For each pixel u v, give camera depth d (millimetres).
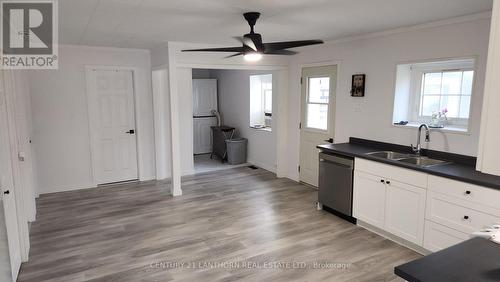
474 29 3180
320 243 3492
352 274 2906
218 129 7535
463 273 1350
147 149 5941
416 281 1314
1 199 2453
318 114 5281
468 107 3502
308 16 3262
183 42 4809
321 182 4387
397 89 3988
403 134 3932
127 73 5637
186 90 6180
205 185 5637
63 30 3881
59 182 5289
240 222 4051
